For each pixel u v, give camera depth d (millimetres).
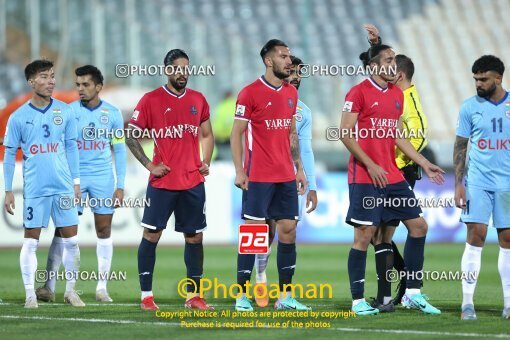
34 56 81312
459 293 36344
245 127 29516
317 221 63656
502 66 27562
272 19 99375
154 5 90438
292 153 31078
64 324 26344
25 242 30656
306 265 49312
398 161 31344
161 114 29484
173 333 24578
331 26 99875
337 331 24938
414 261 29484
